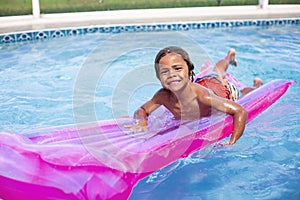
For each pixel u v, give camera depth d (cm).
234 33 680
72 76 483
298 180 263
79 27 682
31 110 388
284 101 393
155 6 795
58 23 705
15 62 539
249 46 602
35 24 696
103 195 213
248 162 284
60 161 227
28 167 224
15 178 217
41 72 499
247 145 306
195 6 807
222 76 337
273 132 327
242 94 362
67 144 243
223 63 431
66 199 214
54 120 364
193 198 245
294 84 445
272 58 542
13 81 469
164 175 264
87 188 213
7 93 432
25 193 219
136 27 700
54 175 219
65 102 407
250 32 686
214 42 624
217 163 281
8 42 639
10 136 252
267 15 761
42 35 662
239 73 480
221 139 272
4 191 221
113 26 695
